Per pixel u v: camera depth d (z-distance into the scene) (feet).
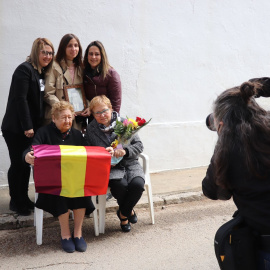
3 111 16.52
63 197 12.11
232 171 6.49
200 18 19.31
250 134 6.32
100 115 12.96
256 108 6.59
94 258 11.73
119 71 18.08
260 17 20.62
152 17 18.34
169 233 13.46
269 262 6.38
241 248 6.55
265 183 6.26
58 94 14.10
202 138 20.07
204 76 19.77
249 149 6.29
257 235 6.55
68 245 12.16
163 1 18.45
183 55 19.20
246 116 6.50
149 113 18.92
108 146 13.25
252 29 20.52
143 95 18.67
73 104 14.24
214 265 11.29
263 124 6.33
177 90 19.31
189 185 17.65
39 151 11.66
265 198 6.29
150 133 18.99
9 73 16.42
